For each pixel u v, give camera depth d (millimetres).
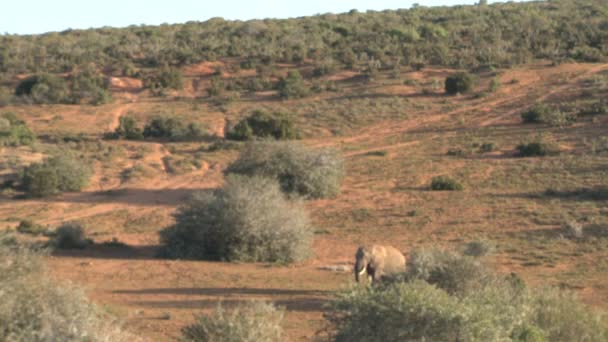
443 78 165875
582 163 91875
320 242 63188
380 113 140750
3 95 166750
